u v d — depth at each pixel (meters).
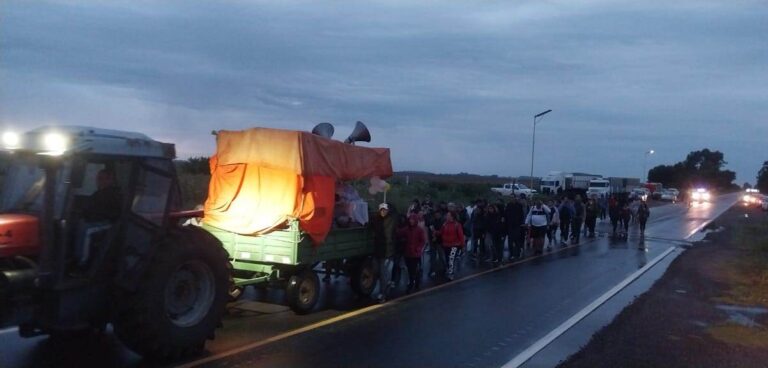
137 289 7.89
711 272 18.23
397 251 14.42
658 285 15.50
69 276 7.59
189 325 8.37
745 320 11.69
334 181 12.11
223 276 8.85
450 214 16.31
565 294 13.98
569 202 27.19
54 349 8.50
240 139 11.82
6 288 7.09
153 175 8.34
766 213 59.81
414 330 10.29
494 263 19.41
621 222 35.16
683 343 9.77
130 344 8.05
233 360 8.27
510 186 62.44
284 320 10.82
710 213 56.59
